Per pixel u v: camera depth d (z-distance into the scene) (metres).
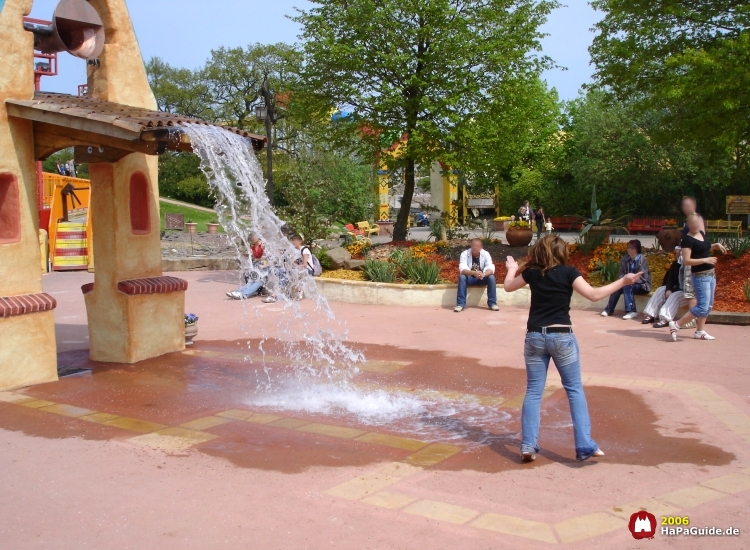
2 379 7.21
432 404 6.64
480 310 12.23
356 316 11.98
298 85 17.55
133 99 8.99
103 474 4.79
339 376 7.82
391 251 15.59
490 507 4.12
